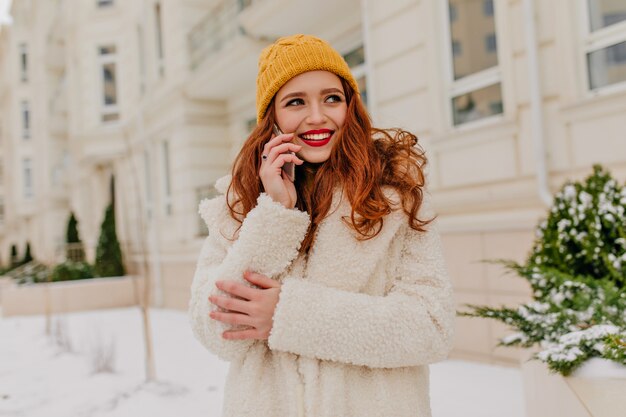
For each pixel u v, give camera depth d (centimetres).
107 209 1209
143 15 1162
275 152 110
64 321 750
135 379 468
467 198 468
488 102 464
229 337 105
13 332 852
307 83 118
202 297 115
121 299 1112
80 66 1423
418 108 514
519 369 420
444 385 386
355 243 109
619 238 239
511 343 223
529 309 217
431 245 112
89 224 1666
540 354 183
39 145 2464
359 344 99
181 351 593
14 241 3350
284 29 771
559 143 402
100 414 377
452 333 105
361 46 695
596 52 387
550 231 267
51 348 663
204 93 982
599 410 129
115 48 1400
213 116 1020
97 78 1398
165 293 1051
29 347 691
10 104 3044
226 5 894
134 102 1261
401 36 530
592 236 245
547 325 209
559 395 177
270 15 721
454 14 493
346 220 108
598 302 209
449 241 483
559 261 257
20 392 453
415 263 110
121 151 1294
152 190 1130
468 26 481
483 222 449
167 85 1070
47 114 2303
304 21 743
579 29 396
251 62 831
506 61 439
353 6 686
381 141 127
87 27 1405
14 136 2786
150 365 447
